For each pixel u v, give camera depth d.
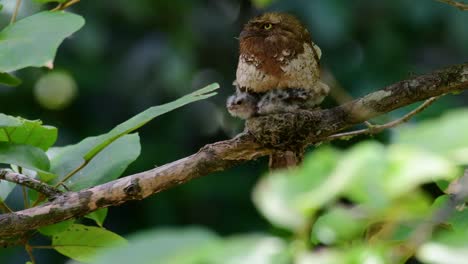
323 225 1.91
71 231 2.66
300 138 2.70
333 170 1.65
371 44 3.80
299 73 2.78
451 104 3.25
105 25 3.81
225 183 3.87
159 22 3.90
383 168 1.61
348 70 3.81
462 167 2.41
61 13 2.54
